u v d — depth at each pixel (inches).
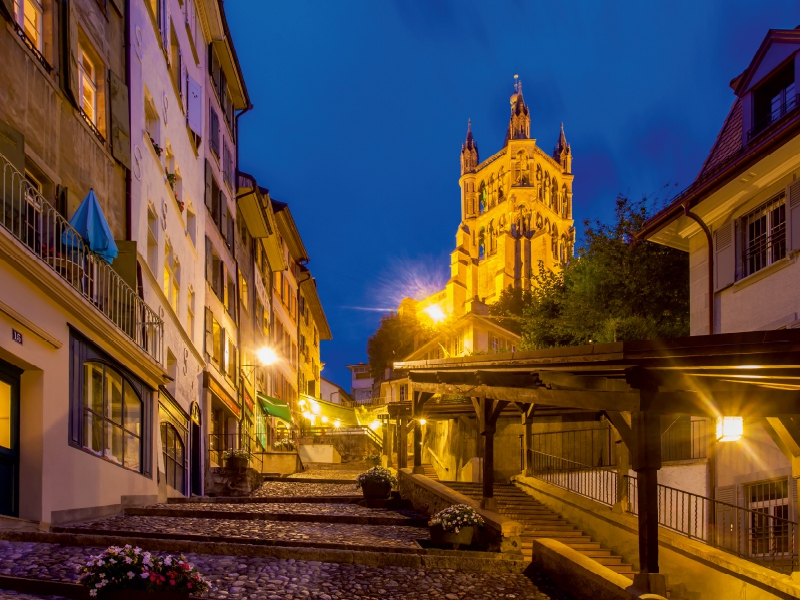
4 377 425.7
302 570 431.2
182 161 901.8
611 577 408.5
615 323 971.9
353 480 1011.9
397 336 3275.1
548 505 733.9
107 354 538.9
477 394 604.1
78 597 327.6
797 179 585.0
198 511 600.4
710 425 635.5
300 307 2130.9
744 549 589.3
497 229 5068.9
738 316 647.1
